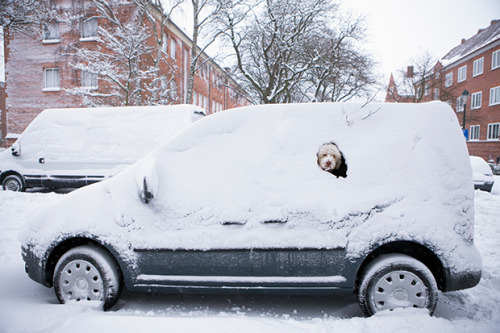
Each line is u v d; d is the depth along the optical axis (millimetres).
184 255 3223
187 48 30578
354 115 3443
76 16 20125
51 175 9883
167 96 18203
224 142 3496
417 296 3014
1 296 3662
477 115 34781
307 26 21844
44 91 23219
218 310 3496
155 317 3070
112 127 9609
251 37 21297
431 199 3074
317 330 2867
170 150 3521
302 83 24641
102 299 3287
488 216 7555
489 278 4129
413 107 3461
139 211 3307
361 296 3082
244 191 3275
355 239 3059
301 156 3340
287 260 3129
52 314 3059
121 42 17609
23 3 16203
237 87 23203
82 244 3482
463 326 2869
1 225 6539
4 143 28219
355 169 3227
